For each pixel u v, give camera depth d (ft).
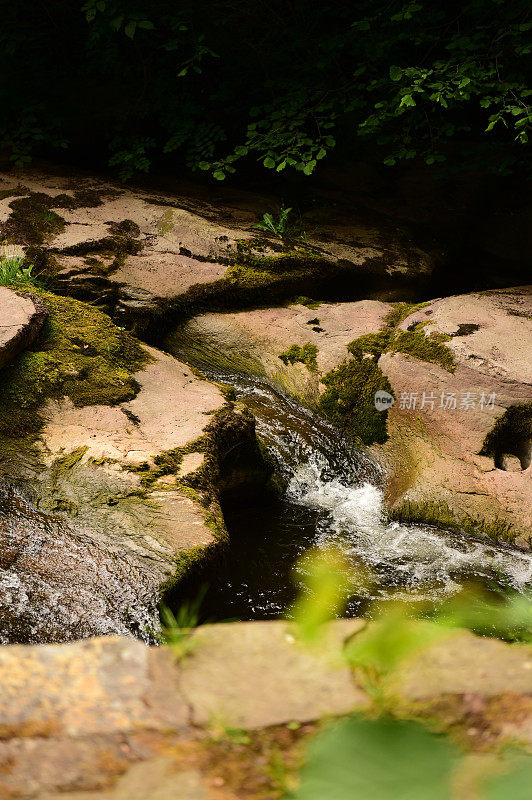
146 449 14.46
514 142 28.07
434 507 15.88
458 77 23.03
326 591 4.10
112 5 24.64
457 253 27.40
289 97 26.09
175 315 20.66
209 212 24.62
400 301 23.91
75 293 20.10
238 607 13.16
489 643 4.69
